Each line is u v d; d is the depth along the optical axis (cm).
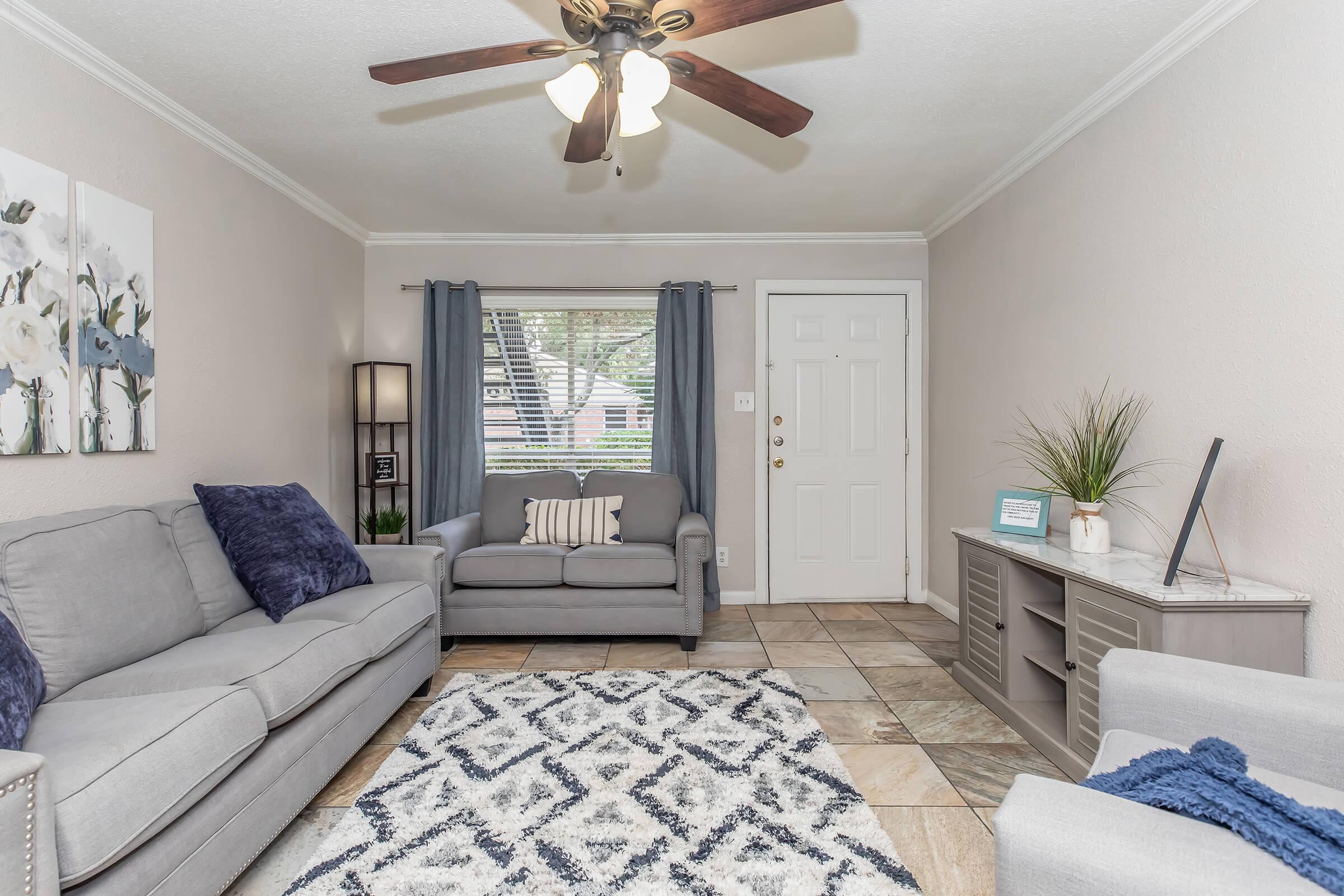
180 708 136
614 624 320
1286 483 173
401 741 224
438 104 248
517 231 402
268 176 304
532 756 211
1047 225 283
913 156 296
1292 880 77
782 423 414
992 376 331
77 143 208
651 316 415
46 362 196
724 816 176
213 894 137
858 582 416
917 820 178
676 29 148
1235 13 187
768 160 299
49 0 186
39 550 162
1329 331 162
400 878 150
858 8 192
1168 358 214
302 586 223
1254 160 182
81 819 106
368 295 408
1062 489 271
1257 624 167
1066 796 93
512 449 414
